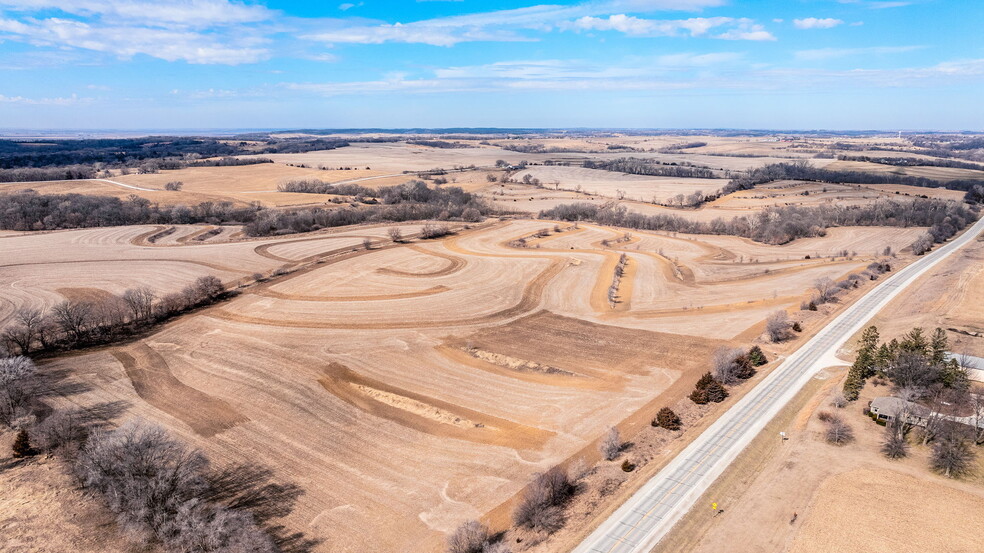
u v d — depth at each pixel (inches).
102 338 3196.4
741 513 1760.6
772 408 2431.1
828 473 1948.8
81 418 2358.5
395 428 2337.6
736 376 2721.5
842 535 1647.4
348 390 2662.4
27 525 1731.1
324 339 3235.7
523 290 4183.1
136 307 3398.1
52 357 2938.0
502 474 2031.3
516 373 2851.9
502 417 2420.0
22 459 2071.9
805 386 2635.3
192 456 1958.7
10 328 3100.4
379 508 1856.5
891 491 1839.3
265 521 1788.9
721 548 1619.1
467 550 1611.7
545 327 3486.7
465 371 2871.6
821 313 3622.0
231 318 3543.3
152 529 1697.8
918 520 1701.5
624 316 3686.0
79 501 1844.2
